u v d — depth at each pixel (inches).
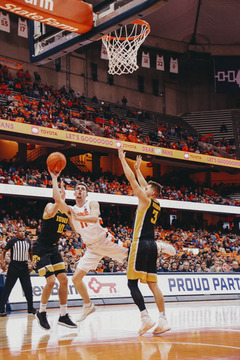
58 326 277.1
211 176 1336.1
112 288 494.0
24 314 382.3
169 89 1395.2
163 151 1034.1
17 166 937.5
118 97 1288.1
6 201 934.4
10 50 1096.8
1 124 805.2
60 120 964.6
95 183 952.9
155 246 226.5
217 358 155.4
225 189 1274.6
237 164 1147.9
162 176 1290.6
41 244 248.2
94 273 486.0
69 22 345.4
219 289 579.5
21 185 793.6
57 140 928.9
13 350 185.0
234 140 1283.2
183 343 193.0
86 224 243.1
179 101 1409.9
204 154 1103.6
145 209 225.6
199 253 805.9
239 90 1325.0
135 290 223.1
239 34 1312.7
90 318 331.3
